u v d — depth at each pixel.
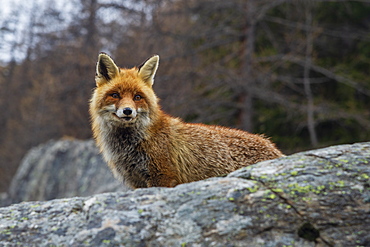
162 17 23.55
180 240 4.70
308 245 4.61
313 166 5.49
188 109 20.62
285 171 5.45
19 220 5.17
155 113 7.36
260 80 21.09
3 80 39.78
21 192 21.94
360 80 21.97
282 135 22.83
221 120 21.66
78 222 5.03
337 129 22.52
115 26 27.22
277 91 22.67
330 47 24.30
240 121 20.75
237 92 20.50
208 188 5.27
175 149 7.21
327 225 4.73
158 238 4.72
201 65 22.27
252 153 7.60
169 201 5.14
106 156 7.50
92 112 7.80
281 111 22.17
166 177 7.00
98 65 7.66
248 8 20.75
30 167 22.95
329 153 5.80
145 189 5.48
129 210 5.04
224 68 20.88
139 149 7.09
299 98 23.00
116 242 4.68
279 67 23.17
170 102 20.89
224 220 4.82
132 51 23.67
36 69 36.53
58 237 4.87
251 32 20.88
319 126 22.91
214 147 7.43
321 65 22.98
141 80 7.65
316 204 4.90
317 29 21.50
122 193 5.41
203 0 21.70
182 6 22.50
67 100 26.30
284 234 4.69
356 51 23.80
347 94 22.69
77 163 21.19
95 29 27.11
